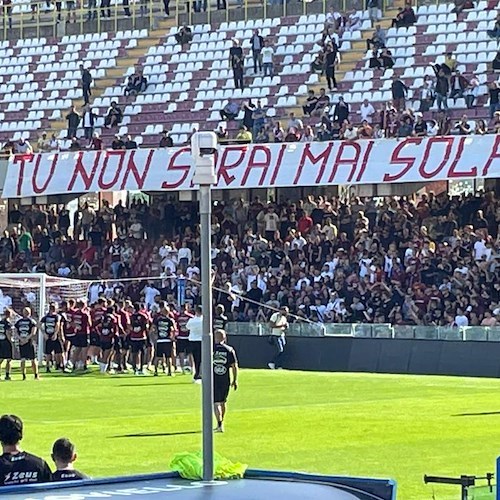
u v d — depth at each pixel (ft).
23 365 115.85
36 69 188.96
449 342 119.44
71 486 22.40
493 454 64.95
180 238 150.71
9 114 184.75
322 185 136.46
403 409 87.30
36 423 79.87
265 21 176.86
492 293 126.82
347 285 133.18
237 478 23.25
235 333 130.82
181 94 172.65
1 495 21.29
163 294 144.15
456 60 158.51
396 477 57.31
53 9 192.75
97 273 151.33
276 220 145.48
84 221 155.74
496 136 130.93
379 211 141.49
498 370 116.47
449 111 151.33
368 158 135.44
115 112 172.14
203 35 179.42
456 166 131.13
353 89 161.27
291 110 163.43
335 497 20.21
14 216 161.27
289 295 135.95
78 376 120.78
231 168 140.67
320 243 139.23
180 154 144.77
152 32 184.03
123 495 20.88
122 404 92.38
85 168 148.36
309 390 102.37
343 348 125.18
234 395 98.12
